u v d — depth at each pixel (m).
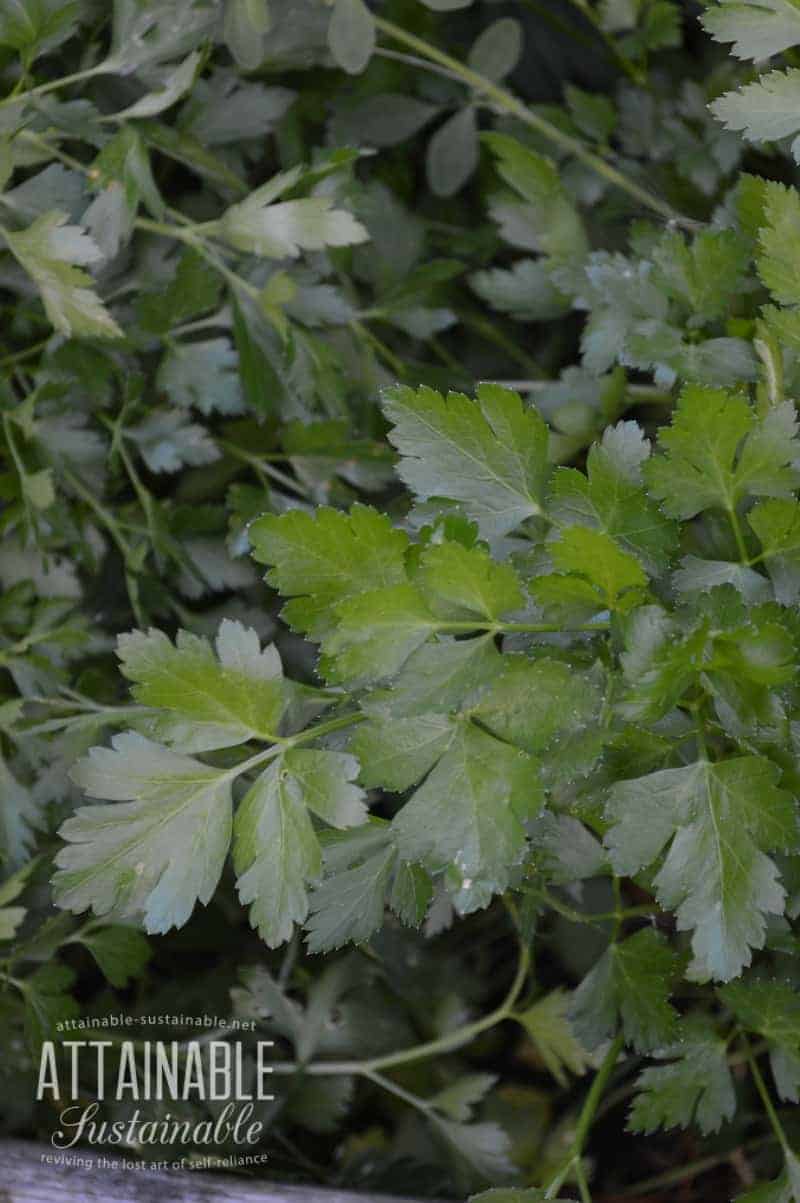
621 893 0.97
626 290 0.87
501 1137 0.93
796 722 0.80
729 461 0.80
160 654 0.80
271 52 0.93
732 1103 0.86
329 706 0.84
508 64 0.97
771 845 0.79
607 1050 0.92
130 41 0.87
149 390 0.94
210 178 0.93
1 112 0.86
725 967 0.79
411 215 0.98
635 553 0.81
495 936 0.99
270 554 0.79
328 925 0.81
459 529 0.79
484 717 0.79
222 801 0.81
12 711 0.89
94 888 0.80
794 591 0.80
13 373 0.92
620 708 0.78
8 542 0.93
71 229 0.85
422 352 1.00
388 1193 0.91
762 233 0.81
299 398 0.92
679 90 1.00
